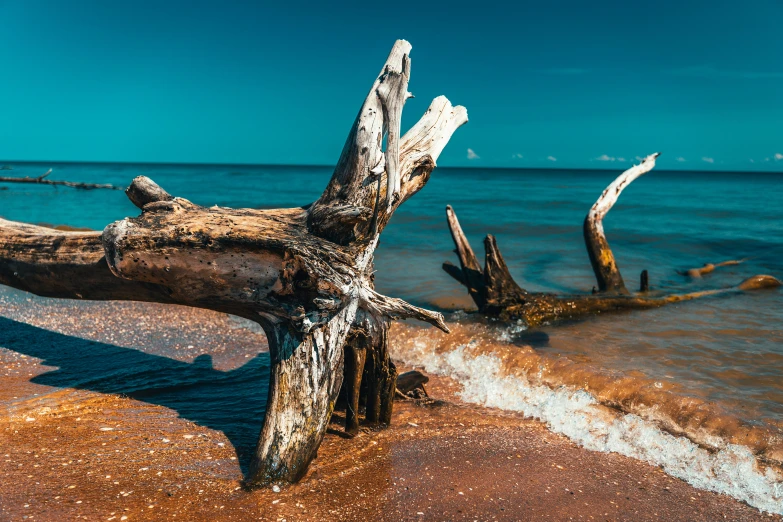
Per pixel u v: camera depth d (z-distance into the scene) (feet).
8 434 11.55
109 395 13.97
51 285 13.61
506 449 11.78
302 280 9.78
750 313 23.98
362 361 11.39
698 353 18.52
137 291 12.18
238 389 14.71
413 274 34.22
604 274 27.66
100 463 10.37
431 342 19.61
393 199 11.00
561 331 21.58
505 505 9.56
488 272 23.68
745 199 111.45
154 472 10.09
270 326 10.62
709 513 9.61
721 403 14.17
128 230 10.20
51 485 9.53
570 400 14.43
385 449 11.60
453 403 14.52
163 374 15.74
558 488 10.25
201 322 21.58
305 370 10.09
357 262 10.45
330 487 9.93
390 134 10.27
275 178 260.21
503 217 72.95
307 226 10.53
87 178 236.84
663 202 100.73
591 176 422.41
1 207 84.84
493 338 20.65
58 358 16.87
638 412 13.91
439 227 60.34
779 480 10.72
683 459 11.55
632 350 18.94
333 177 10.69
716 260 42.09
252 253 9.84
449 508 9.39
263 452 9.97
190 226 10.13
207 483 9.75
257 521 8.74
